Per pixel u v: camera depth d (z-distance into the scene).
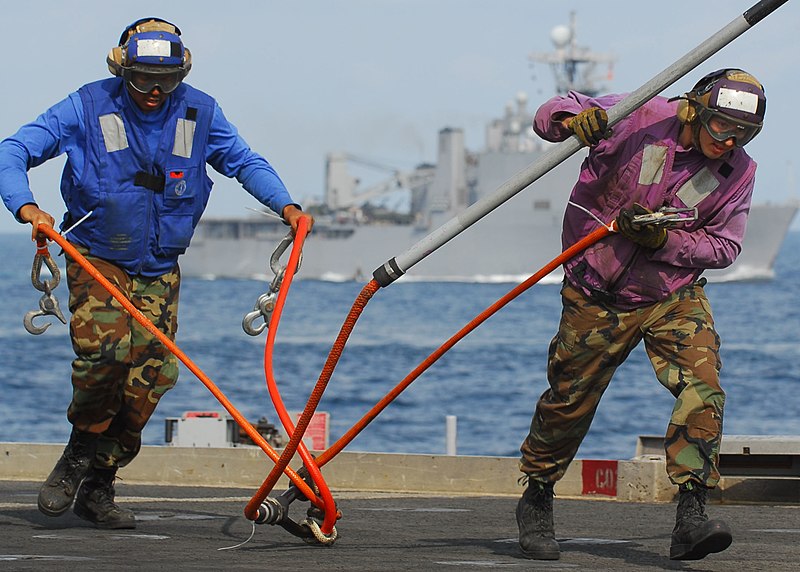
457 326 155.88
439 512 18.66
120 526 15.62
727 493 21.59
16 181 14.59
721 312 179.50
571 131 13.04
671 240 12.96
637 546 14.75
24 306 178.88
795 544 15.12
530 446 13.79
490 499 21.17
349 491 22.86
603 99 13.32
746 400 85.00
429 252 13.38
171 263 15.63
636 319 13.29
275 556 13.12
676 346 13.11
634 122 13.16
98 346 14.96
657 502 21.31
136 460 24.34
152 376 15.59
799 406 81.62
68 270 15.20
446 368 105.69
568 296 13.47
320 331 145.75
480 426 72.56
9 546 13.62
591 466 22.52
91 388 15.12
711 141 12.80
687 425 12.90
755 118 12.62
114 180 15.08
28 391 83.81
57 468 15.62
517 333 147.00
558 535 16.05
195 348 122.12
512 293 13.45
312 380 94.00
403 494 22.08
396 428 71.56
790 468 21.70
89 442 15.49
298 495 14.41
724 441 21.39
